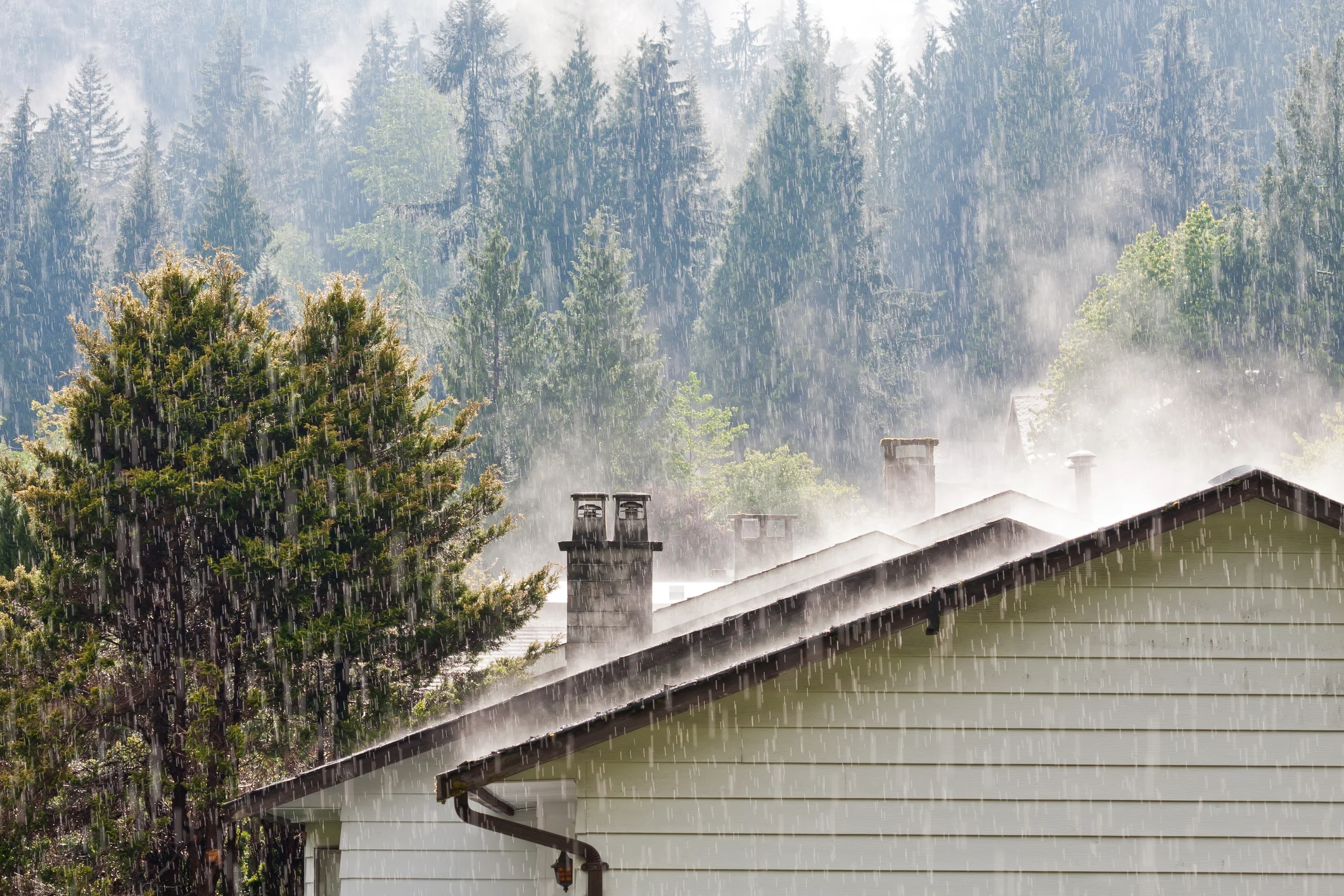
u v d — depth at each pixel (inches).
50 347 5260.8
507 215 5083.7
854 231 5103.3
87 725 1120.2
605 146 5388.8
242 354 1293.1
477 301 3779.5
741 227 5019.7
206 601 1192.8
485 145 5590.6
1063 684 547.8
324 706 1192.2
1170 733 544.4
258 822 1124.5
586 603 847.1
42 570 1197.7
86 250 5462.6
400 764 730.2
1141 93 5807.1
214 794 1104.2
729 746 547.2
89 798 1097.4
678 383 4338.1
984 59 6373.0
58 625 1161.4
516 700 726.5
